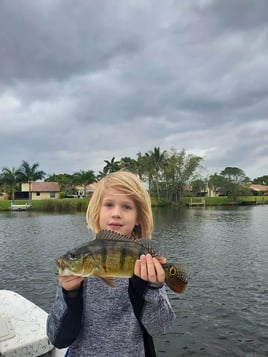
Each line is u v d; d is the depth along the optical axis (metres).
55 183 93.81
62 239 29.11
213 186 109.62
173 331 8.70
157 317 1.97
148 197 2.46
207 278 14.30
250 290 12.39
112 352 2.08
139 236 2.46
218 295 11.77
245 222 43.84
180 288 1.88
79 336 2.15
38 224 43.00
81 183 89.31
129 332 2.12
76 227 39.00
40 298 11.92
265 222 43.66
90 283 2.21
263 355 7.46
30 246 25.41
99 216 2.44
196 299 11.32
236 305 10.69
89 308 2.16
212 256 20.02
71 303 1.99
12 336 2.95
